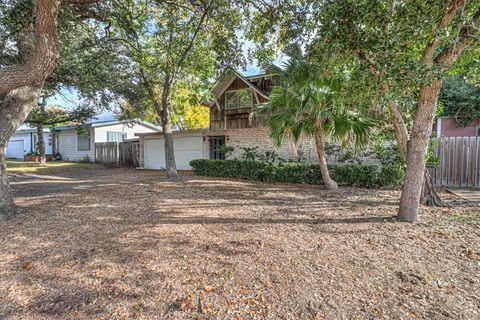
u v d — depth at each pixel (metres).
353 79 4.69
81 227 4.14
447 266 2.97
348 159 10.03
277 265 2.97
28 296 2.43
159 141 16.38
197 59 9.96
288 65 6.64
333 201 6.28
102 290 2.50
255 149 12.84
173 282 2.63
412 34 3.81
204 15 7.98
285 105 7.07
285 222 4.54
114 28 9.16
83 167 16.22
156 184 8.96
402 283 2.63
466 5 4.00
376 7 3.84
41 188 8.17
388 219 4.73
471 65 4.96
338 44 4.28
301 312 2.22
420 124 4.57
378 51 3.94
